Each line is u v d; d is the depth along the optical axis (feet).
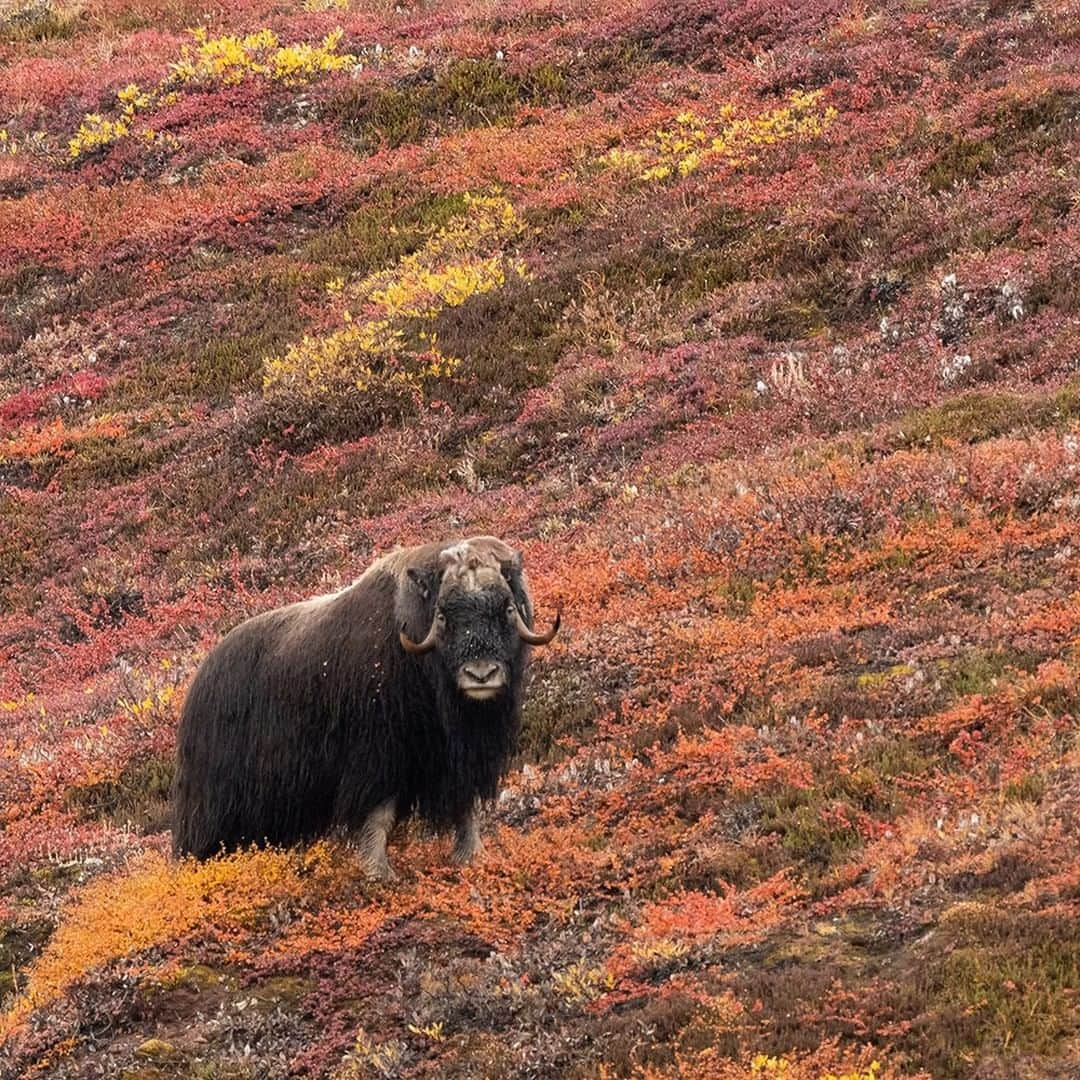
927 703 127.24
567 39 391.86
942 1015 82.79
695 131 334.44
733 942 96.73
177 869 118.52
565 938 102.37
